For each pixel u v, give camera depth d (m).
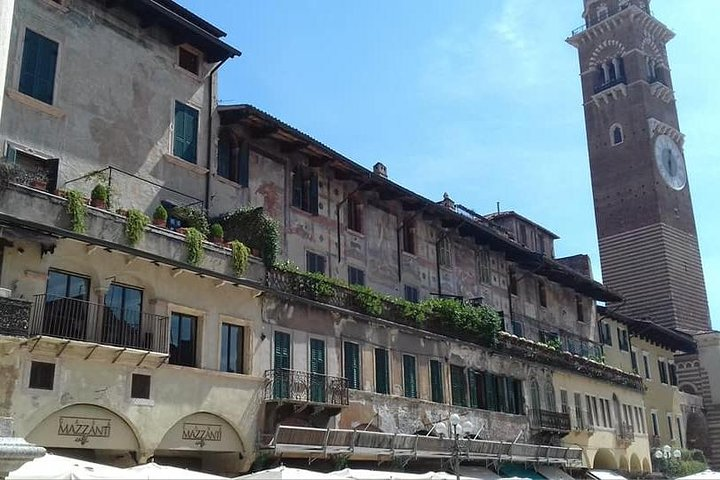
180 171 29.33
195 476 18.98
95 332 23.62
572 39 89.56
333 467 30.53
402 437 32.84
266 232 29.77
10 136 23.91
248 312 28.69
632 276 79.94
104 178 26.34
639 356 66.88
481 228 46.00
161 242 25.56
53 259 22.94
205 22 30.64
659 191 80.50
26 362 21.31
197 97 30.78
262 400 28.28
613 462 53.66
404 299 39.81
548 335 52.94
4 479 11.95
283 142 34.00
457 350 40.06
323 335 31.78
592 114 86.75
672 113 86.19
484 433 40.22
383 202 40.44
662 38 88.88
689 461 64.75
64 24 26.27
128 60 28.23
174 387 25.17
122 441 23.48
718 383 74.56
